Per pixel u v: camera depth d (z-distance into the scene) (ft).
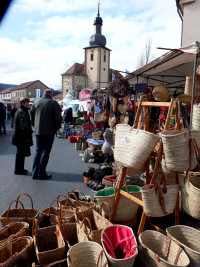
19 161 15.88
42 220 8.06
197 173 9.09
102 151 20.11
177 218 8.11
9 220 7.95
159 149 6.93
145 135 6.52
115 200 8.38
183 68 20.39
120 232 7.08
